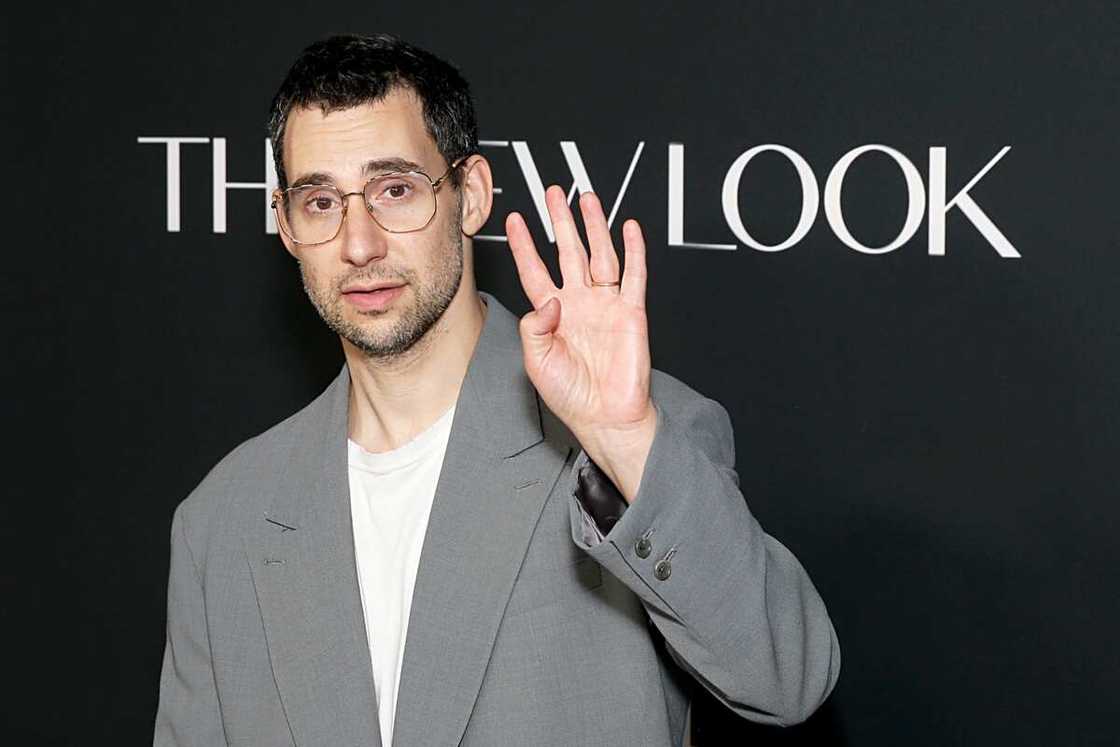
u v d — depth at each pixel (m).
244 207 3.15
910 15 2.74
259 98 3.13
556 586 1.77
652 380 1.89
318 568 1.87
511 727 1.73
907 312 2.77
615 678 1.76
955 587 2.76
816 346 2.83
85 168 3.22
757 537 1.59
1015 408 2.71
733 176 2.86
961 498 2.75
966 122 2.71
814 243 2.82
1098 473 2.67
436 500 1.82
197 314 3.19
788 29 2.82
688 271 2.90
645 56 2.91
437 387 1.89
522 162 2.99
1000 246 2.71
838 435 2.82
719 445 1.85
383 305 1.80
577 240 1.60
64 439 3.26
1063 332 2.68
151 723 3.22
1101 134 2.64
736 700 1.63
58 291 3.25
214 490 2.00
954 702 2.77
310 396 3.14
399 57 1.85
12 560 3.29
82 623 3.26
